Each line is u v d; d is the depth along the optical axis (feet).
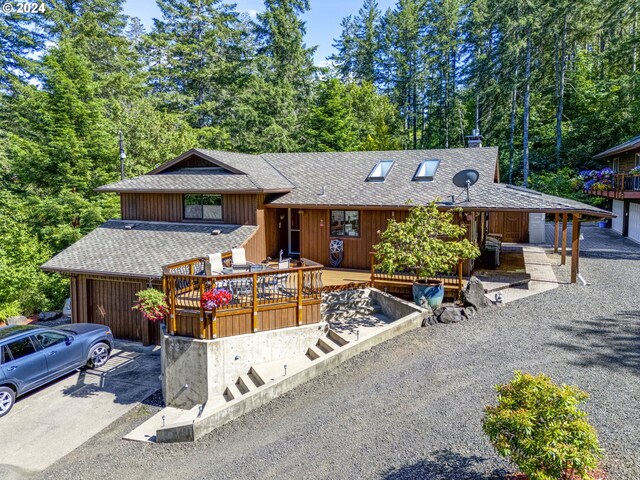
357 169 59.41
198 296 35.27
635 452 19.07
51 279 61.46
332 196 52.42
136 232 54.24
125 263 46.42
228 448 24.31
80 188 71.51
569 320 36.17
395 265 38.52
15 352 35.14
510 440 16.28
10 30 102.06
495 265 54.29
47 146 68.90
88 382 38.81
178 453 25.30
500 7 103.24
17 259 61.52
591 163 109.29
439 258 38.47
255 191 49.52
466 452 20.33
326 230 53.88
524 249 69.62
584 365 27.99
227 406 27.40
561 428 15.76
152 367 41.68
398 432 22.58
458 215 45.73
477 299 39.78
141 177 58.65
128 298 47.44
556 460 15.06
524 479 17.78
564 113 119.34
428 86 145.69
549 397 16.63
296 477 20.27
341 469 20.31
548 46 110.01
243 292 35.53
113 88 106.32
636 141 71.92
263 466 21.65
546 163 115.44
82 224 70.08
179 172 58.34
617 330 33.68
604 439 20.10
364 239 51.75
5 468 26.86
